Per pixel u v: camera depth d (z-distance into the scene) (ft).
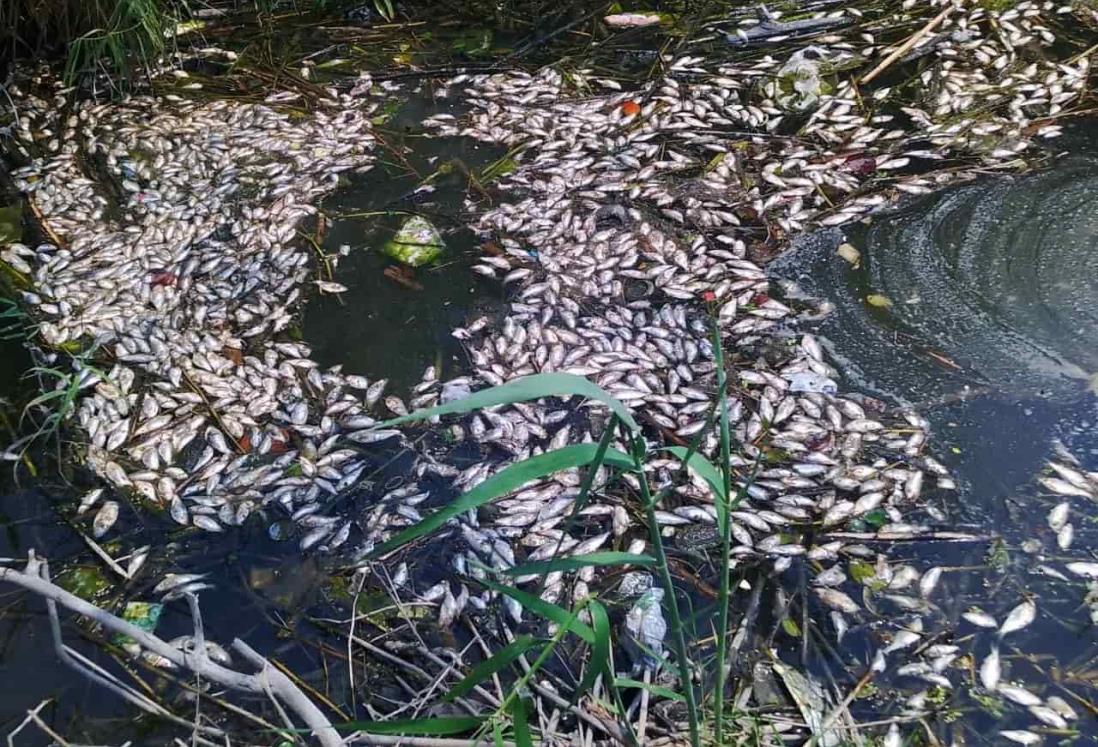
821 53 14.49
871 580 8.08
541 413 9.66
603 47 15.24
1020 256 10.89
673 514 8.65
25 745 7.38
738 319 10.43
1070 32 14.52
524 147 13.23
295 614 8.20
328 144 13.50
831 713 7.14
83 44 14.92
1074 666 7.43
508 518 8.73
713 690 7.34
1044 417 9.23
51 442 9.77
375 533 8.72
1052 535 8.32
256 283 11.34
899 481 8.77
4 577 7.20
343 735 7.22
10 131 13.98
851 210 11.67
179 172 13.10
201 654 7.02
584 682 5.79
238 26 16.24
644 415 9.48
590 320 10.55
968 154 12.45
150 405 10.02
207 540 8.82
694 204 11.98
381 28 16.11
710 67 14.55
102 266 11.68
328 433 9.66
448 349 10.42
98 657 7.98
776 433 9.25
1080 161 12.13
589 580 8.23
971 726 7.09
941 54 14.29
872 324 10.28
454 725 5.57
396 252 11.63
